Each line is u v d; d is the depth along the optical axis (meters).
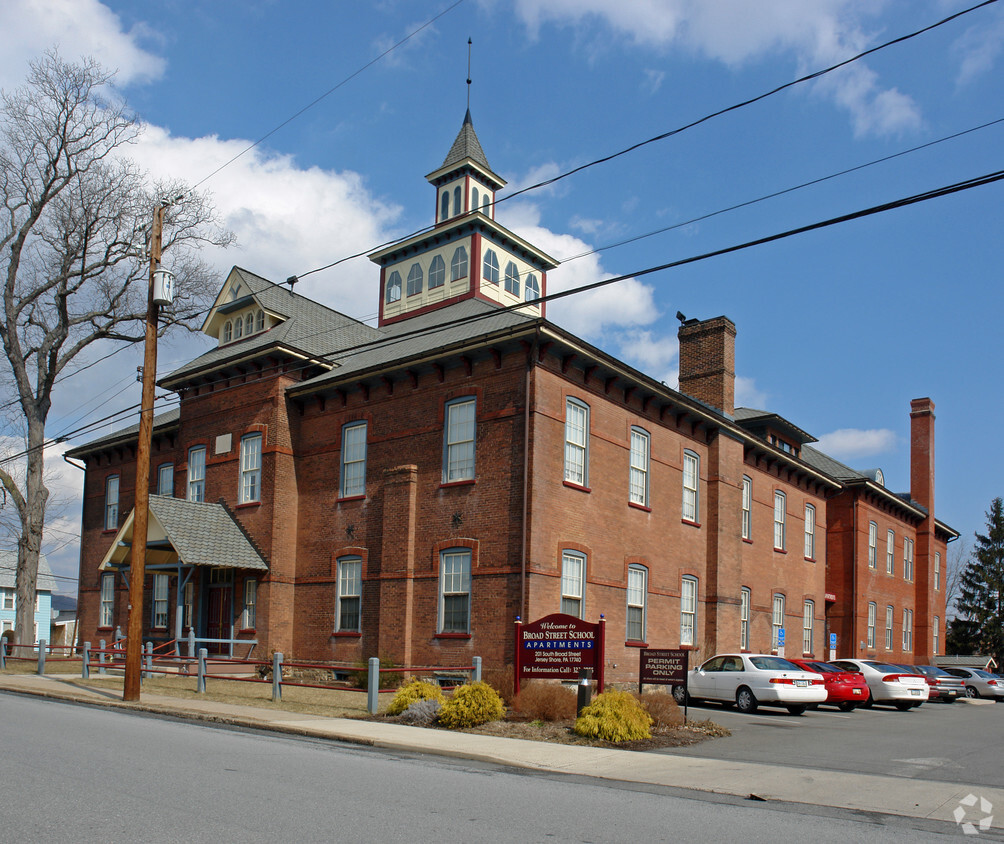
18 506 35.62
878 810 9.76
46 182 35.56
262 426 29.03
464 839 7.29
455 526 24.23
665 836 7.82
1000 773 12.95
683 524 29.89
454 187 38.25
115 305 37.09
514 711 17.17
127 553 28.84
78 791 8.66
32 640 34.97
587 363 25.16
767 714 22.75
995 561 73.94
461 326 28.52
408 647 24.30
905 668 29.95
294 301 32.97
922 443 54.81
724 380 36.09
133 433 36.47
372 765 11.47
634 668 26.23
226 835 7.08
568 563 24.02
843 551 44.22
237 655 28.00
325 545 27.61
